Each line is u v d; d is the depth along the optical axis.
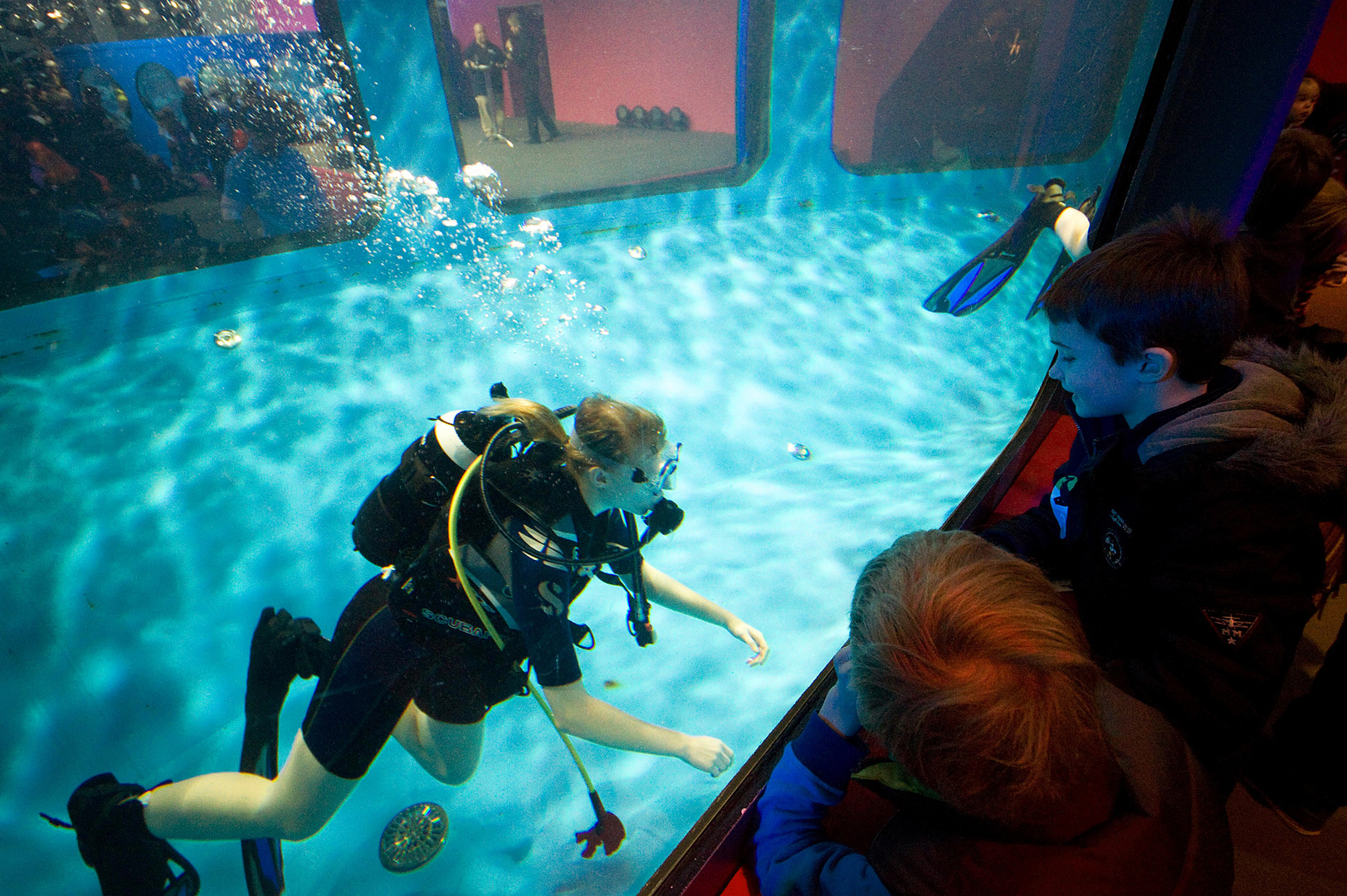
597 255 5.14
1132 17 4.46
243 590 2.12
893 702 0.62
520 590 1.16
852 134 6.03
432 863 1.42
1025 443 2.67
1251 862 1.58
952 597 0.62
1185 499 0.89
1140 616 1.01
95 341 3.21
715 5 5.39
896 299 4.82
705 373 3.87
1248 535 0.84
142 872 1.27
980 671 0.57
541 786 1.65
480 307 4.18
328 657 1.42
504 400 1.31
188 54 3.18
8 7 2.59
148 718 1.66
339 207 4.12
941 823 0.71
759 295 4.79
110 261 3.22
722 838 1.27
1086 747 0.59
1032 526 1.47
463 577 1.18
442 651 1.29
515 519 1.15
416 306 4.08
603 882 1.38
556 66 5.54
